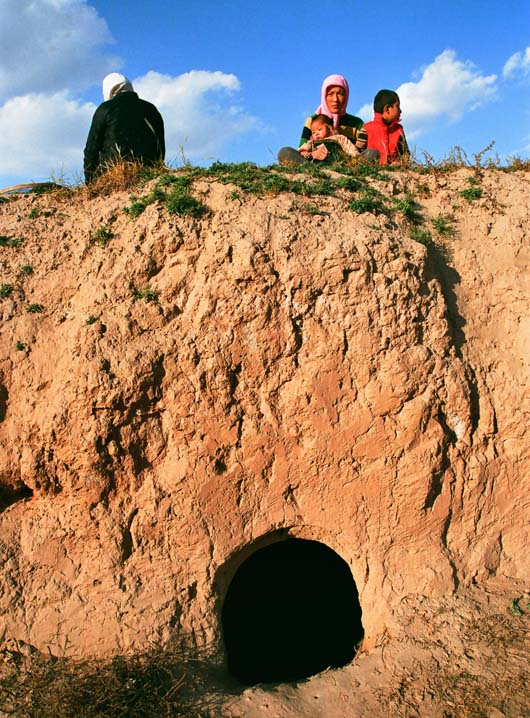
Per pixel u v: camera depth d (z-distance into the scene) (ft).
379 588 19.35
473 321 20.70
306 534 20.15
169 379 18.98
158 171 22.30
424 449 19.30
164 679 17.16
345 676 17.66
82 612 18.35
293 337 19.08
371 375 19.29
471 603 18.89
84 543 18.84
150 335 19.20
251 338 19.06
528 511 20.07
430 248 20.90
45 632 18.25
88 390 18.40
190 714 16.31
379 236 19.67
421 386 19.34
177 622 18.49
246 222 19.76
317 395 19.13
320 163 24.02
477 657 17.37
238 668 24.02
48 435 18.65
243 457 19.22
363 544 19.49
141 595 18.52
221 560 19.01
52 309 20.06
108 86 25.43
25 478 19.08
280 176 21.70
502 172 23.49
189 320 19.27
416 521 19.48
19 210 22.09
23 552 18.85
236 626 26.66
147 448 19.01
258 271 18.94
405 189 22.25
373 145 26.37
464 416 19.65
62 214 21.61
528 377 20.17
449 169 23.27
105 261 20.02
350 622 26.13
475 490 19.75
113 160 23.44
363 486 19.39
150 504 18.89
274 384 19.20
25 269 20.48
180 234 19.62
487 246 21.40
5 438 19.20
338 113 26.71
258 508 19.40
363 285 19.13
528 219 21.81
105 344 18.89
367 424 19.24
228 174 21.58
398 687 16.90
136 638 18.12
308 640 25.63
